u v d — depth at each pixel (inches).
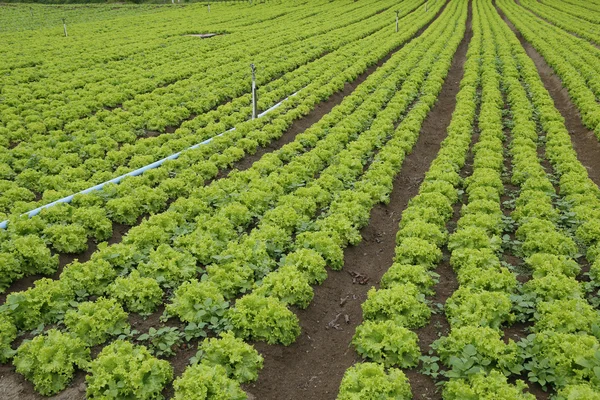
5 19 2785.4
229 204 619.8
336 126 938.1
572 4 3152.1
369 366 365.1
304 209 625.3
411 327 435.2
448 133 944.3
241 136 903.1
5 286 481.4
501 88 1254.9
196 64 1450.5
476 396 337.1
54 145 853.2
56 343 386.0
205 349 386.6
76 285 467.8
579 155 877.8
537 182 679.1
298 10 2861.7
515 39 1827.0
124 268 503.8
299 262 492.7
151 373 365.7
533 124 946.1
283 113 1057.5
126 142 915.4
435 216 595.8
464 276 479.2
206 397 350.6
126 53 1622.8
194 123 986.1
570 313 404.2
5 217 592.4
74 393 372.5
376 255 584.4
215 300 442.3
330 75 1332.4
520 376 376.5
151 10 3243.1
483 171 722.2
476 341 378.9
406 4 3176.7
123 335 415.5
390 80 1268.5
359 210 609.3
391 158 780.6
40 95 1127.6
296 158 776.3
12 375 386.9
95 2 3897.6
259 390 384.8
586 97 1066.1
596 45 1780.3
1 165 741.3
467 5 3267.7
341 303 492.7
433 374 376.5
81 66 1445.6
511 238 588.4
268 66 1437.0
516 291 473.7
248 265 497.0
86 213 584.1
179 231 566.3
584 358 354.9
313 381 402.0
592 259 520.1
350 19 2452.0
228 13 2795.3
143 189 658.8
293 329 434.3
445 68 1412.4
